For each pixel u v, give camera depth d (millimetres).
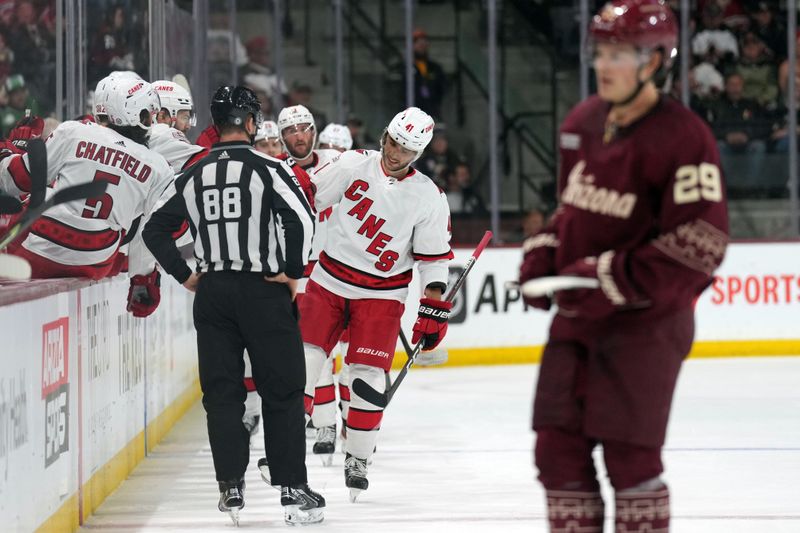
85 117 17797
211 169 13273
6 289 11164
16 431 10734
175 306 23312
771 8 39250
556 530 8414
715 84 39219
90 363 14422
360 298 15570
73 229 14789
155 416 20266
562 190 8562
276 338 13312
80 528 13766
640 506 8148
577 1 40719
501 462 18562
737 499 15406
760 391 27344
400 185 15352
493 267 34094
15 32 24844
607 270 7820
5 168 14594
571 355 8383
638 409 8055
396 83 40688
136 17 21359
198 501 15438
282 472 13625
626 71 7918
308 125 18594
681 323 8203
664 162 7863
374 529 13609
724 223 7844
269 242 13258
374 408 15242
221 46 33344
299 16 40156
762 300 34625
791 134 36781
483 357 33969
